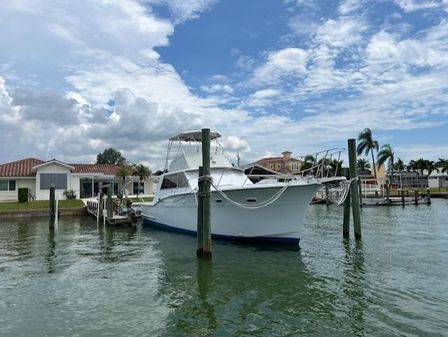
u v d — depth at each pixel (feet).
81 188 140.05
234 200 48.39
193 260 41.45
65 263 41.73
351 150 53.62
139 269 38.29
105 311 26.27
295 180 47.44
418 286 29.84
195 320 24.44
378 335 21.40
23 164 131.13
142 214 77.77
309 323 23.47
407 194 160.56
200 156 61.62
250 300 28.02
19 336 22.38
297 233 46.65
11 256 46.06
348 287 30.19
